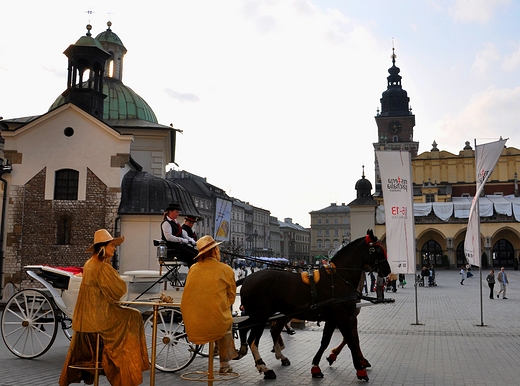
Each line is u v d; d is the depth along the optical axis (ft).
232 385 30.96
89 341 25.39
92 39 90.94
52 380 31.19
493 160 63.67
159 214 80.64
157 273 39.91
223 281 25.18
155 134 110.83
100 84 92.22
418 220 238.07
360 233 184.65
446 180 284.41
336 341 50.24
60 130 82.43
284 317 33.65
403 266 64.54
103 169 81.92
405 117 354.95
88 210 81.20
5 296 76.33
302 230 633.20
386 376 33.76
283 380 32.40
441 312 79.30
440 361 39.24
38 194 81.41
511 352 43.47
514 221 229.25
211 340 24.44
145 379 32.30
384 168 64.95
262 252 482.28
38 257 80.18
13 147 82.02
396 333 55.98
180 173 379.55
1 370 34.01
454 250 239.91
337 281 33.99
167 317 36.01
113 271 25.55
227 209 155.43
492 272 104.22
